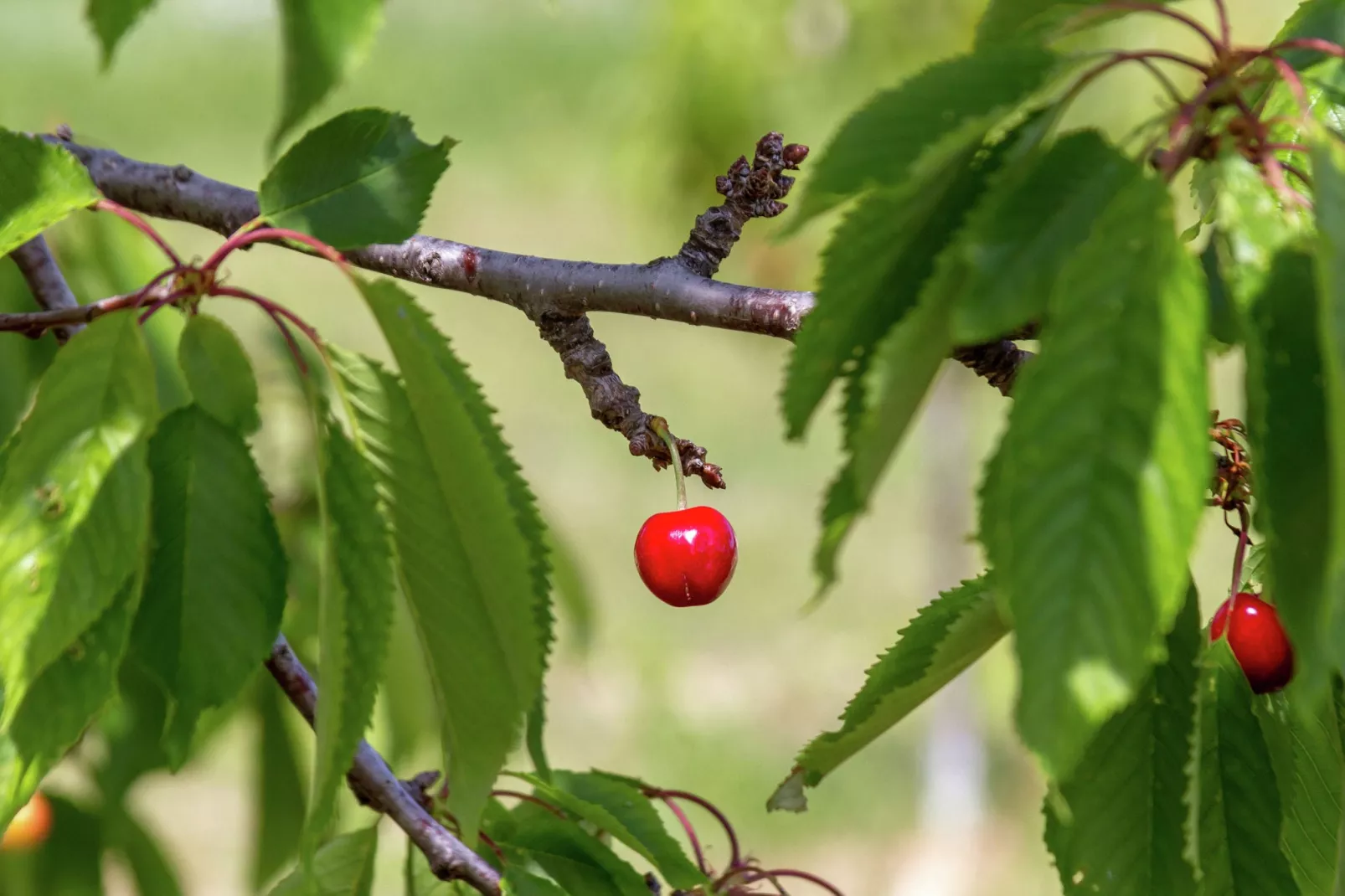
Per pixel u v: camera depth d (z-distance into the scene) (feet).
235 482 3.28
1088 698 2.91
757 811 12.34
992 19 3.11
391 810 3.49
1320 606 2.96
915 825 12.01
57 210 3.28
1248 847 3.22
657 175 7.86
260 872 4.04
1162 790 3.21
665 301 3.51
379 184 3.32
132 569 3.17
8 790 3.19
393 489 3.21
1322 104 3.18
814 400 3.07
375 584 3.19
